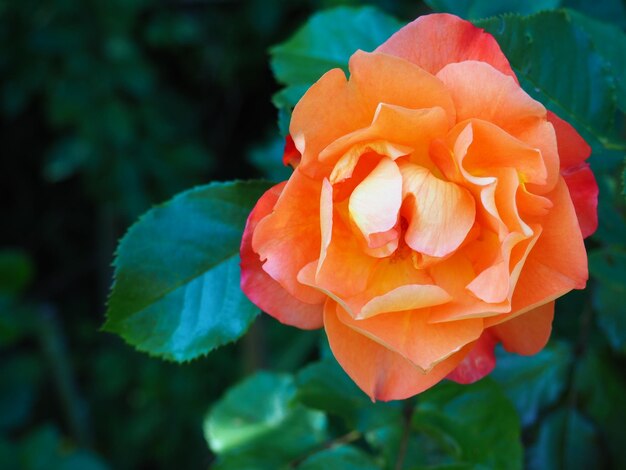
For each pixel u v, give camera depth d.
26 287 0.85
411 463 0.30
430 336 0.24
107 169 0.66
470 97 0.23
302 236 0.24
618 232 0.29
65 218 0.85
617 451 0.31
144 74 0.65
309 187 0.24
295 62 0.30
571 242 0.24
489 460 0.28
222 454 0.34
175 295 0.26
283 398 0.35
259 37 0.72
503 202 0.24
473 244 0.25
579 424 0.31
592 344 0.32
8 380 0.66
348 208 0.25
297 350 0.54
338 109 0.24
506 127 0.24
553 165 0.23
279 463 0.31
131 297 0.26
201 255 0.27
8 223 0.85
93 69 0.63
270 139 0.69
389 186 0.24
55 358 0.70
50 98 0.65
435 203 0.24
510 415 0.29
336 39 0.30
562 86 0.27
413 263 0.26
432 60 0.24
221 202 0.27
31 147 0.82
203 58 0.75
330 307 0.25
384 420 0.29
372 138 0.24
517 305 0.24
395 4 0.48
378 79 0.23
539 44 0.27
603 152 0.28
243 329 0.26
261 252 0.24
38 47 0.62
